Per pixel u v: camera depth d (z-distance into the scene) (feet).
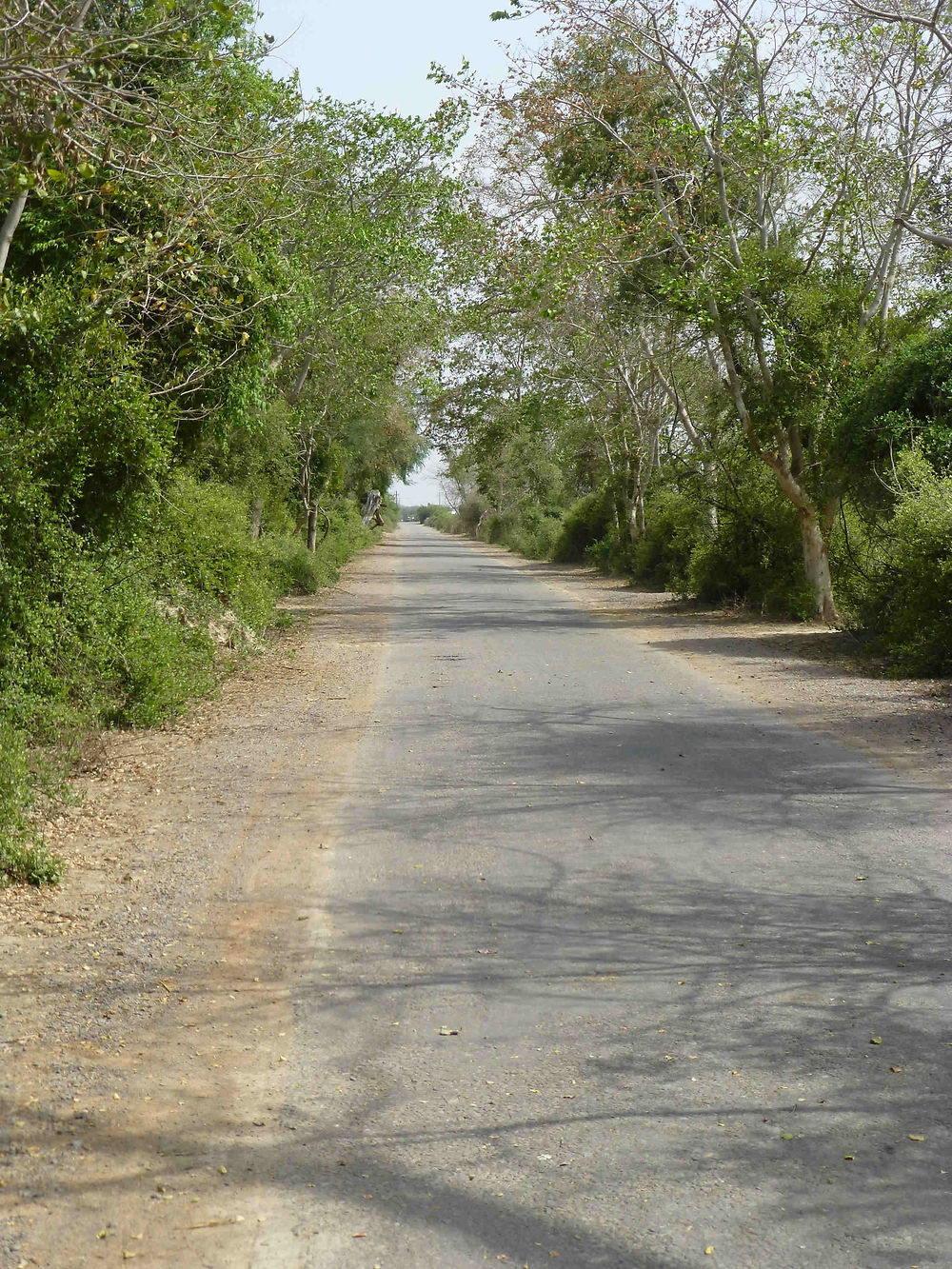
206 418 53.47
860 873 22.95
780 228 76.23
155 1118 13.62
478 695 45.27
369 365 98.37
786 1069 14.76
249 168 39.17
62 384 37.14
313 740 36.63
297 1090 14.34
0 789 24.40
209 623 53.16
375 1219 11.59
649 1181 12.21
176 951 19.06
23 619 33.32
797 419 69.10
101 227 41.34
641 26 71.15
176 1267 10.87
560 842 25.40
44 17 32.12
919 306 70.23
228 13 30.99
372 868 23.58
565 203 75.25
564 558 168.86
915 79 64.90
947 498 51.78
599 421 131.34
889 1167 12.41
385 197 76.18
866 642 58.44
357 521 212.02
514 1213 11.68
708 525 97.45
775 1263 10.84
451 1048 15.51
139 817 27.45
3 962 18.38
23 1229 11.43
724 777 31.19
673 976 17.97
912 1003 16.76
